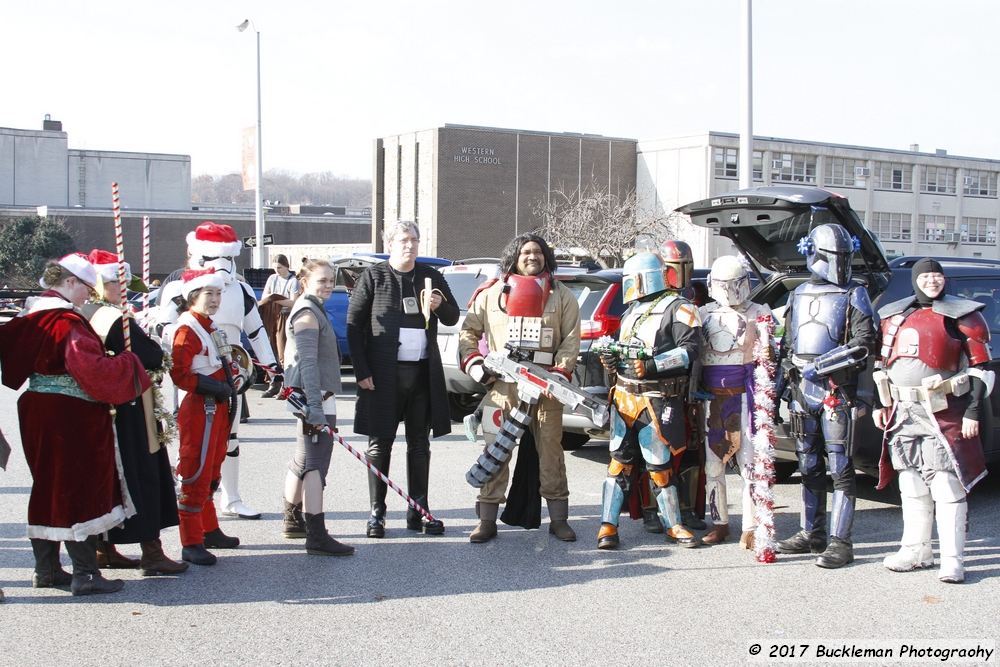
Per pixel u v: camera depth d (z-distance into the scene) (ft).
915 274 17.11
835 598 15.69
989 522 20.81
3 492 23.08
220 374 17.83
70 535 15.03
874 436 20.18
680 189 144.66
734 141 143.64
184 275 20.18
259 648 13.51
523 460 19.36
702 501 20.02
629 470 19.22
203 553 17.56
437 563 17.69
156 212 196.03
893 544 19.01
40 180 237.66
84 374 14.65
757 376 18.07
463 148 138.62
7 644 13.56
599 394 24.53
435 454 28.22
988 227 169.68
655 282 18.37
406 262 19.54
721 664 13.02
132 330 16.21
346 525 20.45
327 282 18.56
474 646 13.60
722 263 18.86
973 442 16.71
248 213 218.59
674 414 18.54
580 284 26.32
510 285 19.06
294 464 19.15
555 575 16.97
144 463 16.11
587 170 146.82
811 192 20.95
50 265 15.24
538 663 13.02
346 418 35.14
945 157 162.91
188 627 14.30
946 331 16.72
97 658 13.11
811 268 17.88
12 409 37.86
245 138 89.35
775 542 18.17
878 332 17.79
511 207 142.10
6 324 15.20
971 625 14.43
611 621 14.61
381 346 19.31
